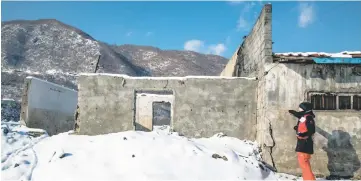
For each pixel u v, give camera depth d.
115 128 11.23
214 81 11.35
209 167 8.25
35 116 14.30
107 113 11.30
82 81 11.45
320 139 9.92
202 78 11.37
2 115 18.14
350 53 10.01
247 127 11.16
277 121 10.00
